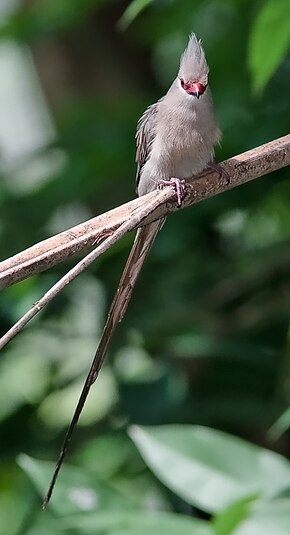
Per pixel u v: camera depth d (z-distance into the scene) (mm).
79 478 8398
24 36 12625
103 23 14156
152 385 11438
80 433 11867
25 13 12422
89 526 8055
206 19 12742
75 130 12055
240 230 11703
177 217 10805
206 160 8359
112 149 11430
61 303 11555
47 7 12391
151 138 8516
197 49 8211
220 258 11227
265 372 11031
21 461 8469
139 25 13125
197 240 11211
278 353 10648
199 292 11023
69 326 12078
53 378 12758
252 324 10930
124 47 14258
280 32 7961
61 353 12367
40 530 9461
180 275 11125
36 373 12984
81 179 11539
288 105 11000
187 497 7836
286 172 10789
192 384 11367
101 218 6285
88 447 12336
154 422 11141
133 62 14336
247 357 10547
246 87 11633
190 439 8109
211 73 12367
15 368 13047
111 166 11539
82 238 6148
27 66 15727
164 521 7863
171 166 8367
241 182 6922
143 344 11258
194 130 8172
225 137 10883
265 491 7750
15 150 15656
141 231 7652
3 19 12484
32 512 10117
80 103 12773
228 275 10992
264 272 10859
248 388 11016
